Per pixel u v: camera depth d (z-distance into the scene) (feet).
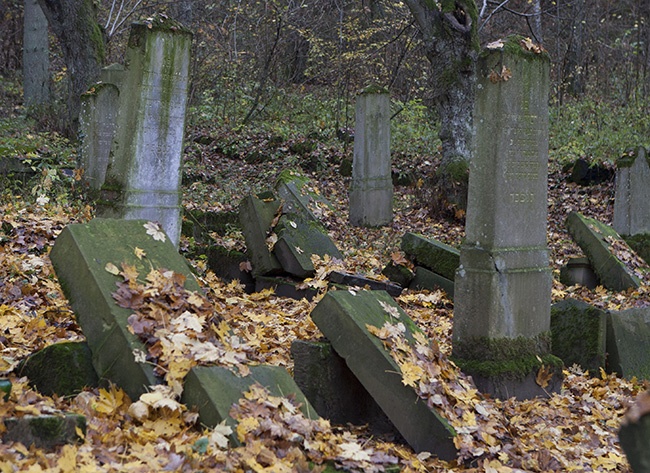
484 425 17.16
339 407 17.63
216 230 39.65
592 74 85.35
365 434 17.33
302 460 13.19
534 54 21.86
